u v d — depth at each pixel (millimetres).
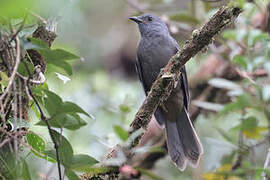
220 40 10898
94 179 6730
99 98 13812
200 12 12578
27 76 5738
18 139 5516
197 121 13234
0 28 5449
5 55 5508
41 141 6297
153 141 11539
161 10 13984
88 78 14633
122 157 6742
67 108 5266
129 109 8094
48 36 6281
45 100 5719
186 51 7266
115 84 15078
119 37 17031
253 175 9453
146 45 11484
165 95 7648
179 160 9703
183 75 10484
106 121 11398
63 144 5594
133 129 7359
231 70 12250
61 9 6164
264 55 10148
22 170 5977
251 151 9977
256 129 9977
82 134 10898
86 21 15891
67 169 5691
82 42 14852
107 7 16531
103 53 16344
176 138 10227
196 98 12641
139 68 11773
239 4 6801
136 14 13703
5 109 5898
